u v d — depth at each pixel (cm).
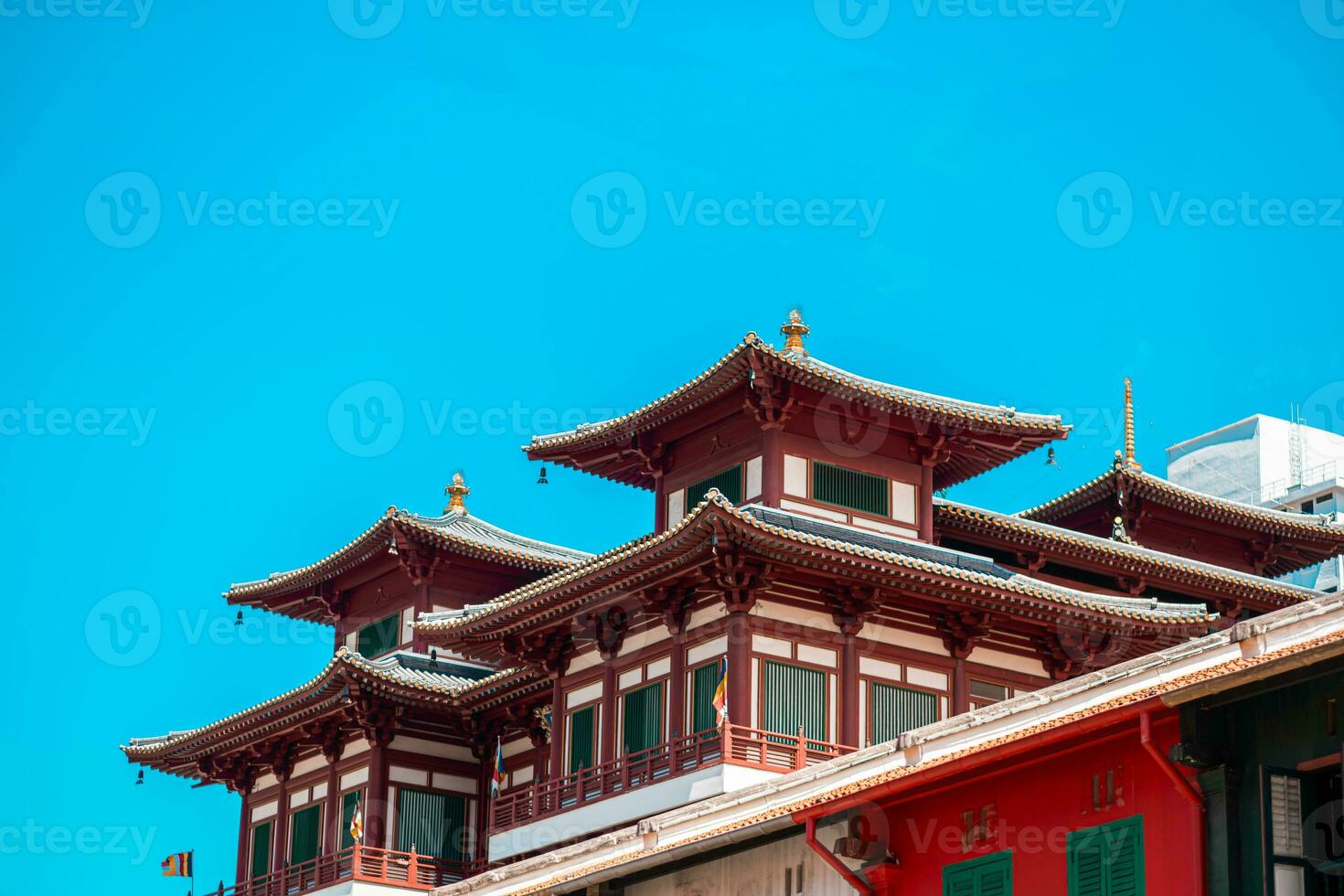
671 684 8419
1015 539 9819
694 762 8144
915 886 5484
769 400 8869
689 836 6431
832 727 8219
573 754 8844
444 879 10169
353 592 11794
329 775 10531
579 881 6538
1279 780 4466
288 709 10394
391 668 10219
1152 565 10019
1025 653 8800
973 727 5612
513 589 11469
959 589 8344
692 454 9381
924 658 8512
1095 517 11394
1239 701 4566
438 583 11256
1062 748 5016
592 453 9769
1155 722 4706
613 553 8631
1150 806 4803
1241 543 11512
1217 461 16838
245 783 11131
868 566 8162
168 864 10944
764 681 8131
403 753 10275
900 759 5822
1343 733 4369
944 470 9650
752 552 8081
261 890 10631
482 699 10050
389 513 11094
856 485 9069
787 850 6034
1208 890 4509
